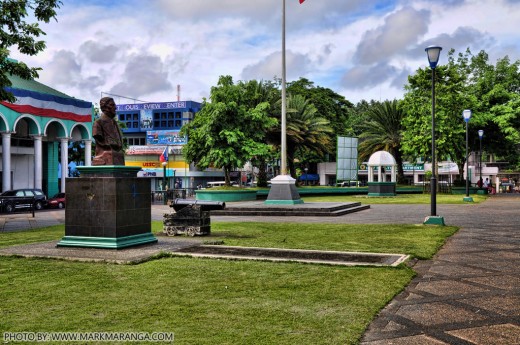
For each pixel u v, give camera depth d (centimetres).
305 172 6781
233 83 3170
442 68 3759
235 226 1455
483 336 444
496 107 4028
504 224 1495
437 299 571
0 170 3462
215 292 590
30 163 3703
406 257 830
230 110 3017
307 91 5591
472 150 4553
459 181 4328
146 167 6750
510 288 627
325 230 1320
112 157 963
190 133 3136
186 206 1228
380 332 453
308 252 888
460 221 1603
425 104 3819
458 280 676
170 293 587
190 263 780
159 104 7725
